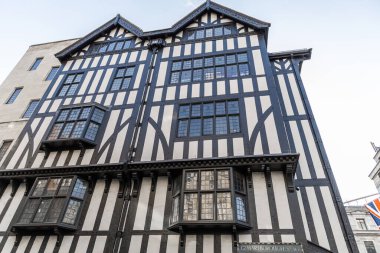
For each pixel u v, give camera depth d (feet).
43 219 25.89
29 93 47.42
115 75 40.65
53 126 34.12
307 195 27.91
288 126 33.22
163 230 24.11
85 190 28.55
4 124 43.01
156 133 31.04
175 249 22.67
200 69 37.40
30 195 28.30
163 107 33.73
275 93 31.27
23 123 42.39
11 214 28.48
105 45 47.26
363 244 81.05
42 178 29.63
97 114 34.37
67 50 46.37
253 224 22.76
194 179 25.70
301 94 35.73
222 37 40.93
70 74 43.11
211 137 29.01
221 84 34.17
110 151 30.71
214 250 21.98
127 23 48.85
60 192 27.96
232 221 21.89
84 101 37.68
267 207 23.49
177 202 25.17
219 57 38.19
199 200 23.95
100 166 28.45
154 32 44.39
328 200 27.20
